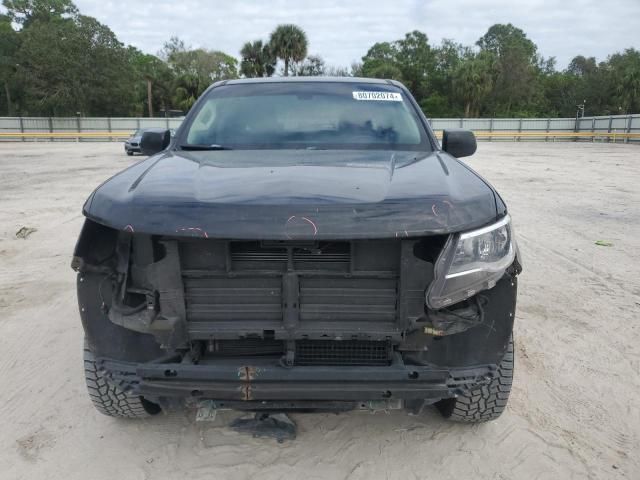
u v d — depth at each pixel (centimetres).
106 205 217
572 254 645
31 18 6550
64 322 436
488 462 267
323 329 212
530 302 483
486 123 4594
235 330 213
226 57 6600
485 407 268
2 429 293
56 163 1930
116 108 5088
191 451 274
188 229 199
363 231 197
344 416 302
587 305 477
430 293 204
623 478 258
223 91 363
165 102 5991
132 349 230
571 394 330
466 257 206
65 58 4634
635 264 603
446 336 226
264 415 295
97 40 4894
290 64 4409
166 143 350
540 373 355
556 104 7194
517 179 1428
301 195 210
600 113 6725
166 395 213
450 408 280
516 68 6325
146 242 214
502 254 215
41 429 293
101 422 299
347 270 211
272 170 248
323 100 347
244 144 315
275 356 226
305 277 212
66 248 666
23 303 477
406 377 207
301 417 302
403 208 204
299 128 324
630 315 454
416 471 260
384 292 212
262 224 197
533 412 310
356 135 319
